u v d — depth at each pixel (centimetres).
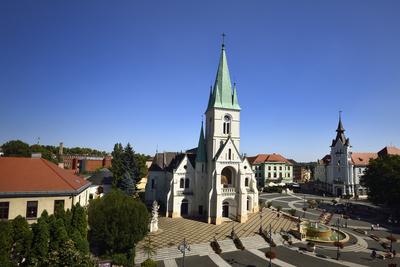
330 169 13338
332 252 5128
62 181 4616
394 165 8219
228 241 5459
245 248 5181
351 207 9675
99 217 3962
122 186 8450
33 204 4206
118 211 3994
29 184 4278
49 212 4303
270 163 15412
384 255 4903
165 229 6184
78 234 3406
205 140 8000
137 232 4066
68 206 4472
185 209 7531
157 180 8794
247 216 7406
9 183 4162
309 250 5162
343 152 12812
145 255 4638
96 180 9019
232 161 7094
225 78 7769
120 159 8894
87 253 3375
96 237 4025
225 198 7031
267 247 5294
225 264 4416
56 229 3180
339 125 13262
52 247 3080
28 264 2988
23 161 4734
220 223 6762
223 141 7481
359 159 13162
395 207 8619
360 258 4841
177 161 8044
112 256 4022
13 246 2992
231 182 7431
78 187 4831
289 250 5162
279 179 15400
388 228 7006
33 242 3056
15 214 4056
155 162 9088
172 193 7344
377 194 8569
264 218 7350
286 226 6631
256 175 15600
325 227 6562
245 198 7000
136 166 9244
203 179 7588
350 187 12469
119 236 3950
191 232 5991
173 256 4684
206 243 5306
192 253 4847
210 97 8025
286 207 9456
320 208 9500
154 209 6106
